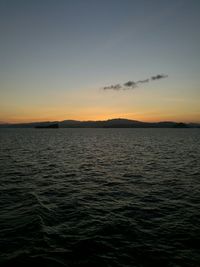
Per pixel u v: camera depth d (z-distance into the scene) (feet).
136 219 37.73
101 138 298.35
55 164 92.27
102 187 58.29
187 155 122.11
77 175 72.33
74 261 25.86
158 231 33.35
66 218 37.76
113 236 31.76
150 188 57.36
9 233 31.68
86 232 32.76
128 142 224.74
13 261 25.49
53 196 49.93
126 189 56.44
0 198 47.37
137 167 86.94
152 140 254.68
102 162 99.04
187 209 42.50
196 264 25.67
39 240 29.91
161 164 93.56
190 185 60.18
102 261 25.98
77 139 273.54
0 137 297.33
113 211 41.27
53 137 318.65
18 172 74.84
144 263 25.73
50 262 25.52
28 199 46.83
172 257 26.91
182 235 32.19
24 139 260.62
